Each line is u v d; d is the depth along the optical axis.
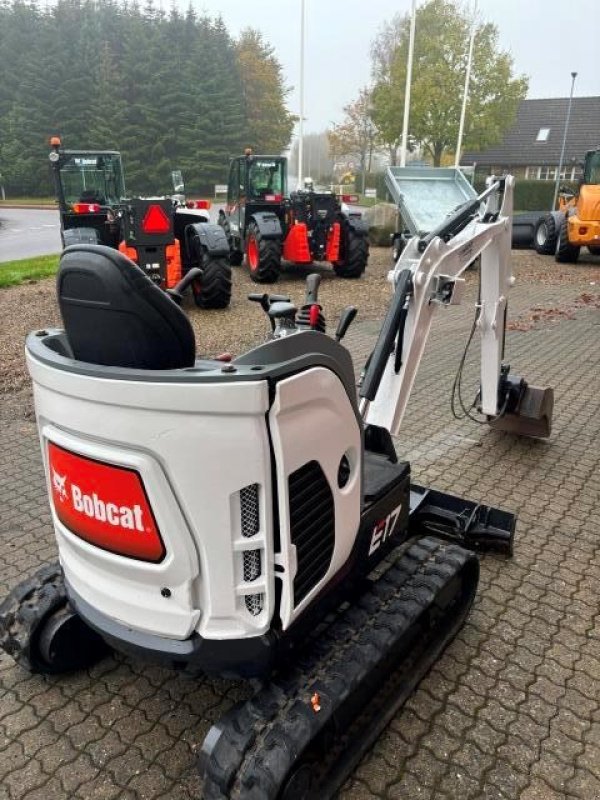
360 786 2.15
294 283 11.09
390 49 35.53
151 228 8.27
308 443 1.84
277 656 1.94
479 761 2.24
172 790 2.15
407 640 2.48
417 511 3.42
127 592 1.95
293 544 1.85
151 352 1.82
